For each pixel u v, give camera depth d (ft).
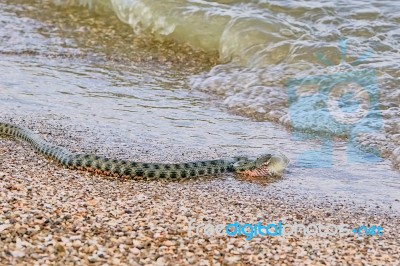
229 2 54.08
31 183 26.12
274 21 49.73
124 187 26.94
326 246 22.45
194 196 26.48
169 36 51.78
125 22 54.80
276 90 41.42
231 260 21.04
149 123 35.99
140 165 28.35
